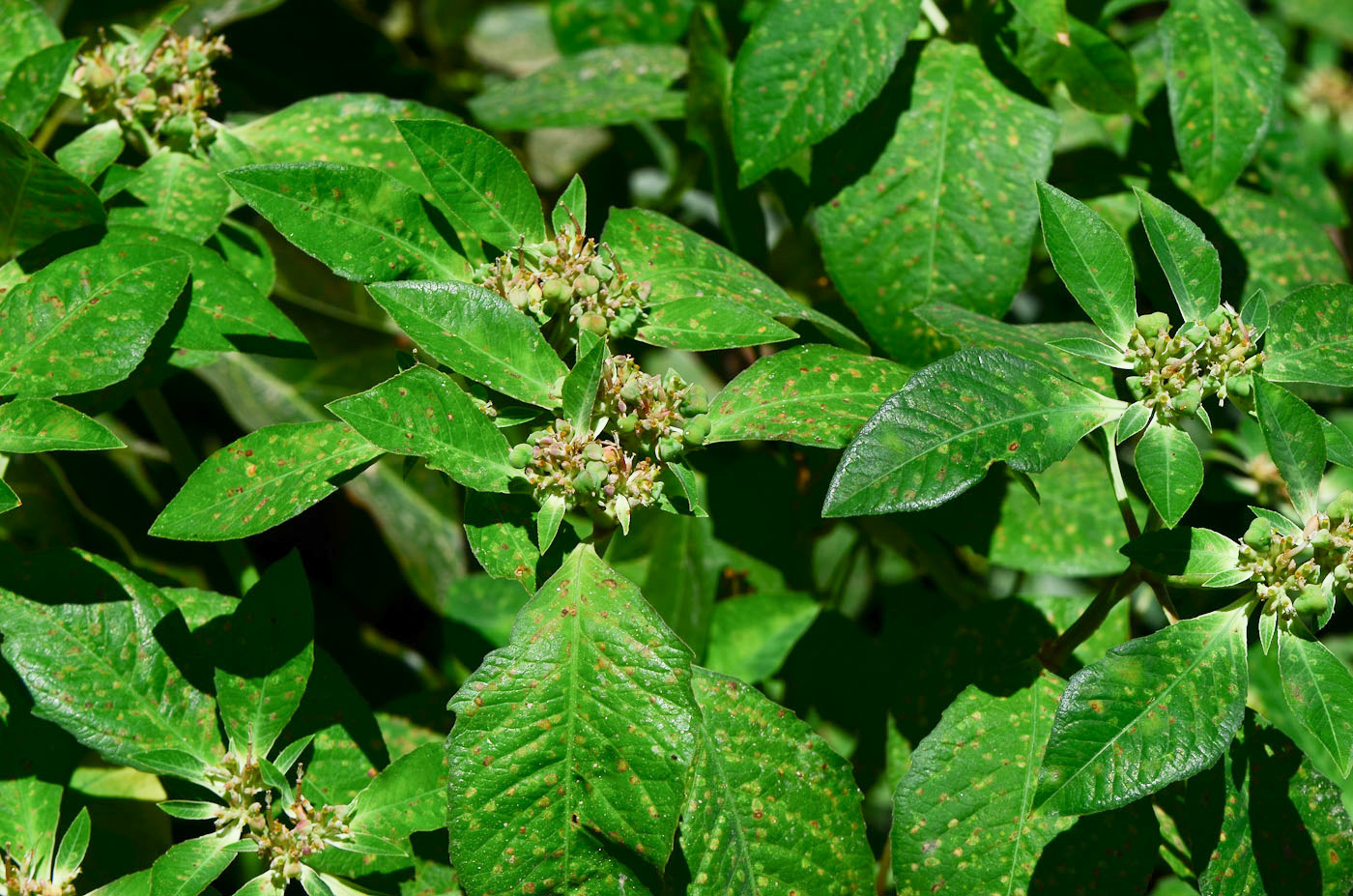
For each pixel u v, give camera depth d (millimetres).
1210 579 761
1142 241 865
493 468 755
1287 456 761
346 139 824
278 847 769
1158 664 752
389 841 767
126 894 766
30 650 775
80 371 773
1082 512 849
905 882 777
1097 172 884
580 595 755
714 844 773
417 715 833
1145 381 767
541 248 776
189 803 771
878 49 824
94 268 782
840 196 837
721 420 776
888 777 818
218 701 775
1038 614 824
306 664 779
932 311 808
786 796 779
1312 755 862
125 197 811
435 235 784
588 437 756
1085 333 810
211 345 791
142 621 781
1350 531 757
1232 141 837
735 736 780
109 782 819
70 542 873
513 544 763
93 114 813
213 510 766
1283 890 768
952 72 841
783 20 828
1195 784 774
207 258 798
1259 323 772
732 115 828
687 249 805
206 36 825
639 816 745
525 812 746
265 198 769
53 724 783
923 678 823
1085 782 743
